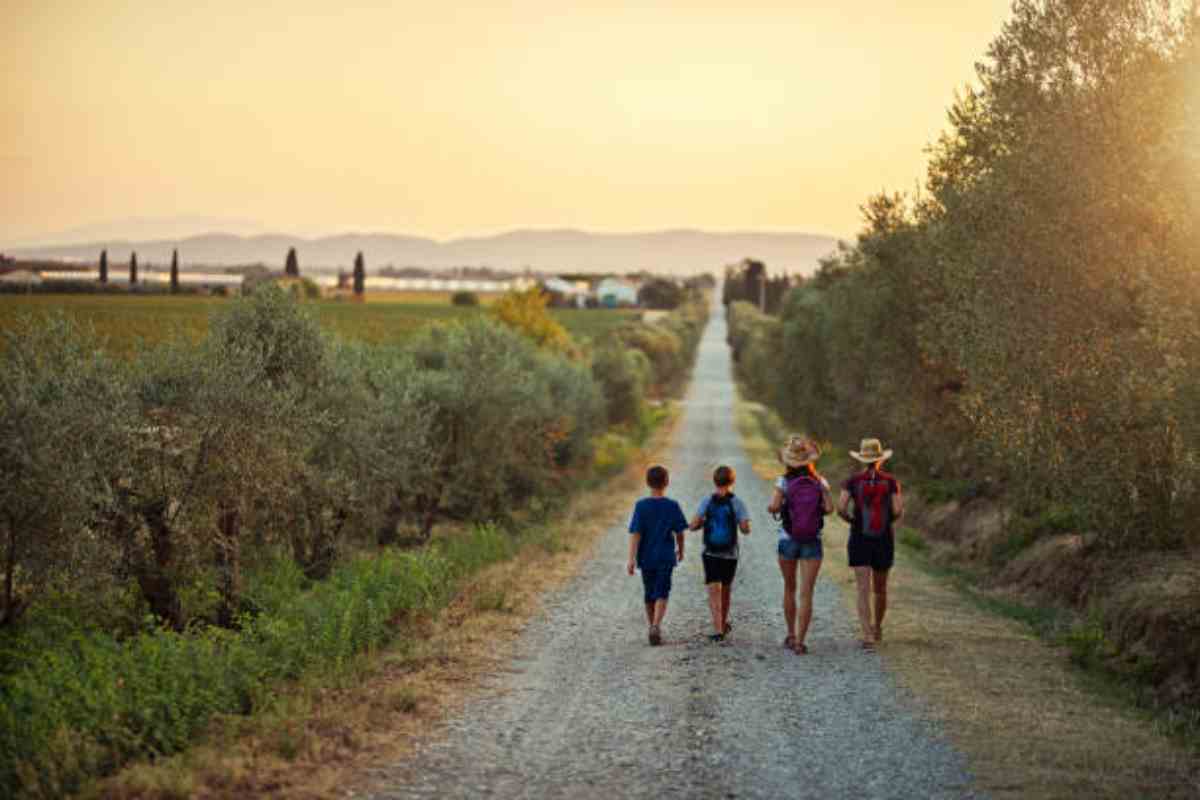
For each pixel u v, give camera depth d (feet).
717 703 29.76
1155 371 36.42
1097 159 39.42
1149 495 41.98
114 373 41.55
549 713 28.58
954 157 61.31
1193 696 30.58
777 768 24.12
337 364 59.06
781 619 43.32
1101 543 46.88
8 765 22.59
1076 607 44.24
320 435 54.85
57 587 39.14
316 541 59.98
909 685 31.89
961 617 44.42
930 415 79.00
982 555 59.67
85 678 28.81
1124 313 39.91
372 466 59.98
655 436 188.96
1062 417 43.70
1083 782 23.29
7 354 39.22
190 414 43.93
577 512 89.30
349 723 27.07
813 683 32.09
